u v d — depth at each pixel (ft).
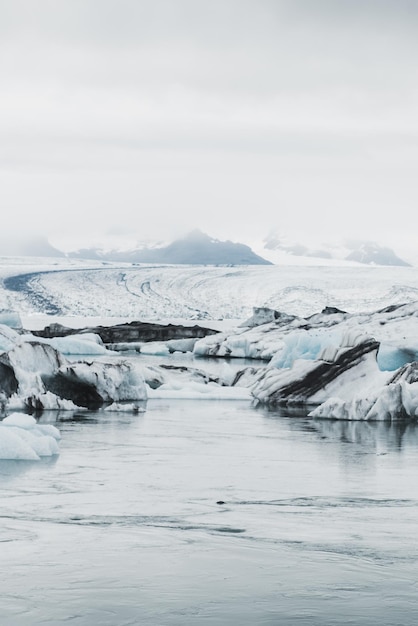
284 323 223.51
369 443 60.54
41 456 51.78
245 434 65.26
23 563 26.63
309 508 36.60
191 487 41.70
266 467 48.88
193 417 77.56
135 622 21.18
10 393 82.58
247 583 24.54
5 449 50.19
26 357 86.22
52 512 35.01
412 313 163.43
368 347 92.63
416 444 59.93
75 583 24.45
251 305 634.02
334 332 123.85
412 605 22.52
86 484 42.01
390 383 84.48
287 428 69.56
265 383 95.76
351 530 32.07
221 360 196.85
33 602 22.67
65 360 90.33
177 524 32.89
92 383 88.94
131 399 92.73
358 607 22.34
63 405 82.28
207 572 25.71
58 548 28.63
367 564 26.84
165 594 23.44
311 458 52.90
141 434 64.23
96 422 71.97
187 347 241.14
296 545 29.40
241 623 21.13
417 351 127.54
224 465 49.49
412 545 29.55
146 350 228.84
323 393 91.40
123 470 46.78
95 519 33.65
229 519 34.01
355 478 45.16
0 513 34.68
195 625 20.98
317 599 23.04
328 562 27.02
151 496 39.04
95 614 21.74
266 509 36.29
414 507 37.06
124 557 27.45
